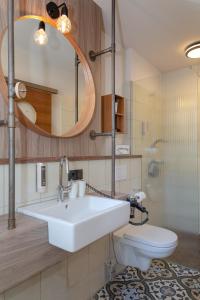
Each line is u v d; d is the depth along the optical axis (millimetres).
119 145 2164
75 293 1484
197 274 1878
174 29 2002
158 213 2752
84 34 1698
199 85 2643
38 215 1035
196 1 1630
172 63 2709
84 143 1685
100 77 1890
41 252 943
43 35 1405
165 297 1594
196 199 2629
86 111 1717
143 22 1897
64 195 1384
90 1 1749
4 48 1152
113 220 1106
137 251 1671
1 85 1124
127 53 2355
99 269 1694
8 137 1045
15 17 1216
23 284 1152
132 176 2248
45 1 1391
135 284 1748
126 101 2344
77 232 883
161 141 2840
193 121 2664
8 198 1021
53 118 1457
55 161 1374
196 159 2639
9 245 829
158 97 2848
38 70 1386
